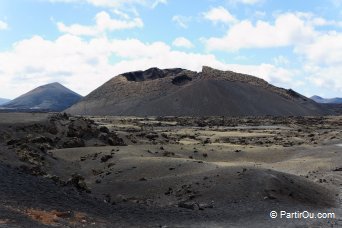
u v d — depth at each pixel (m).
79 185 39.03
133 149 64.31
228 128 151.38
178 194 40.09
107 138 73.62
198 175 44.12
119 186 44.44
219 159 68.12
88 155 59.25
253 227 28.84
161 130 130.75
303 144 91.12
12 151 50.03
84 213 28.11
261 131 132.62
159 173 47.97
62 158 57.25
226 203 36.09
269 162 68.38
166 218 30.59
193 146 78.94
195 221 30.17
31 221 22.61
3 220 21.53
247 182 39.97
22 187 31.09
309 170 58.09
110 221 27.59
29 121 69.38
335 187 45.88
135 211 32.12
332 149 78.00
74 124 74.31
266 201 36.31
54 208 27.38
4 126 63.84
